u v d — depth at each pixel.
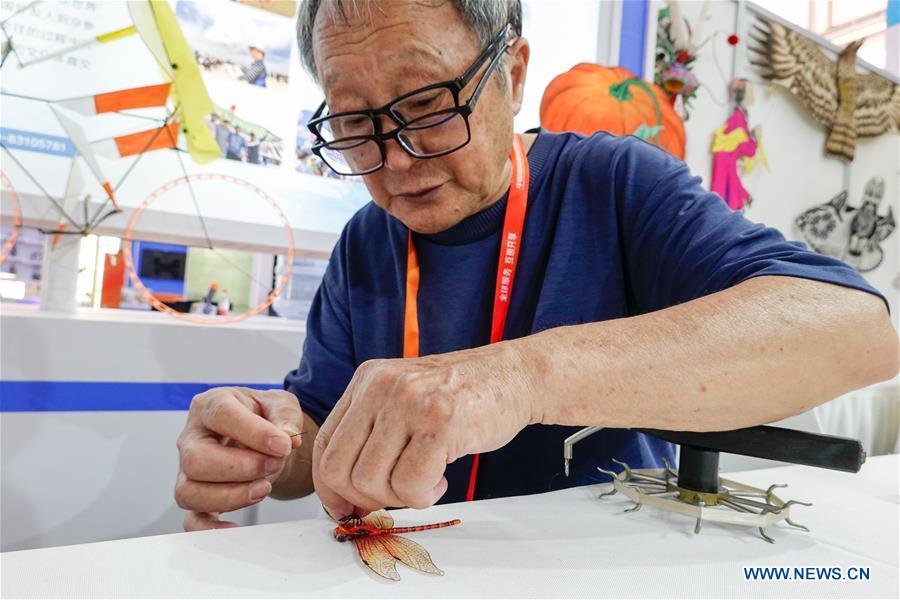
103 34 1.02
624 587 0.33
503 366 0.39
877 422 1.37
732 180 1.74
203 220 1.12
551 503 0.47
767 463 1.13
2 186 0.96
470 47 0.52
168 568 0.33
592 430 0.51
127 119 1.04
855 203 2.05
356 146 0.56
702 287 0.53
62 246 1.04
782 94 1.84
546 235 0.72
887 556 0.39
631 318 0.44
